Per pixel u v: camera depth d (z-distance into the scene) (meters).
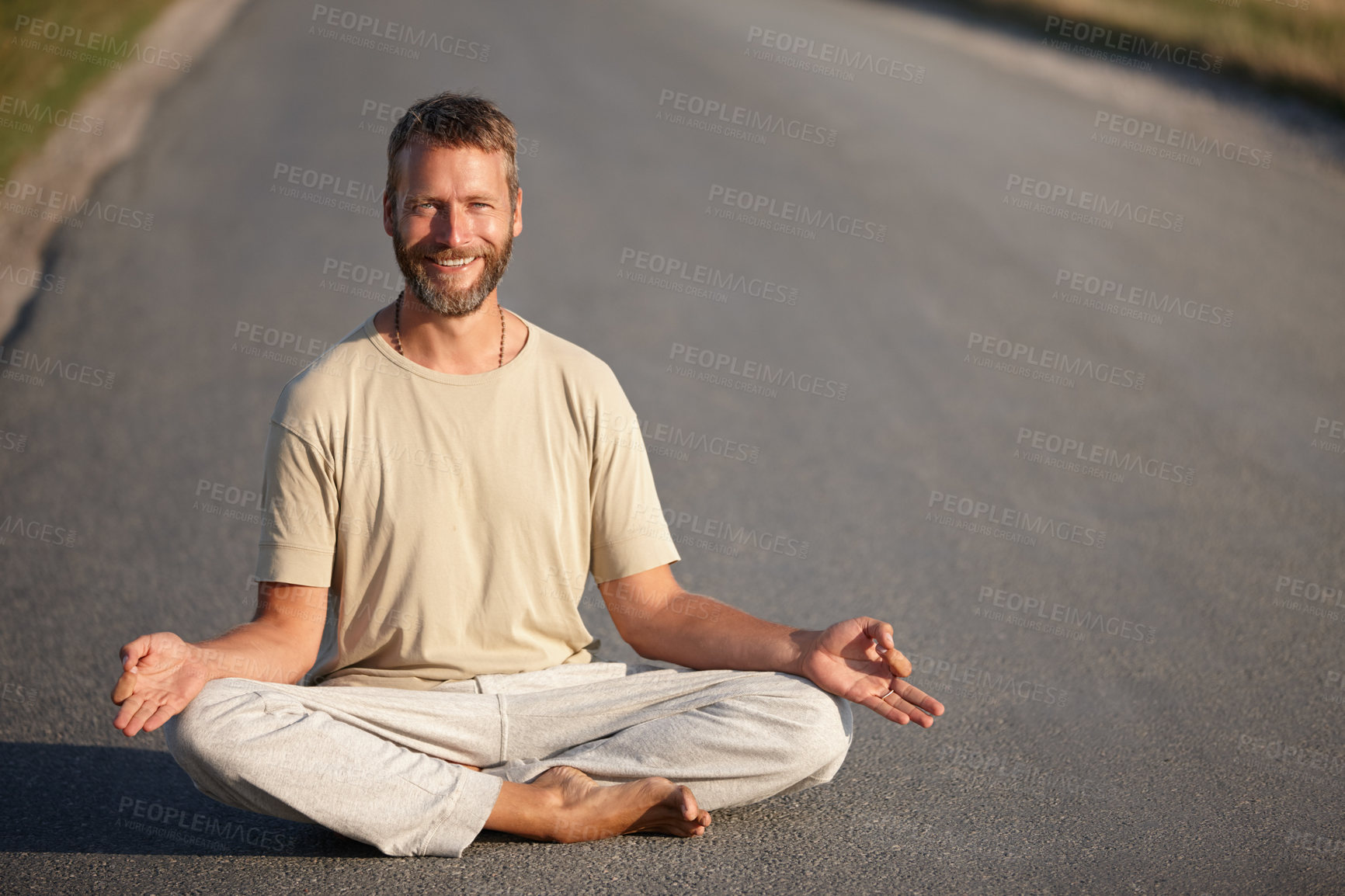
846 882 3.87
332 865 3.95
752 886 3.82
